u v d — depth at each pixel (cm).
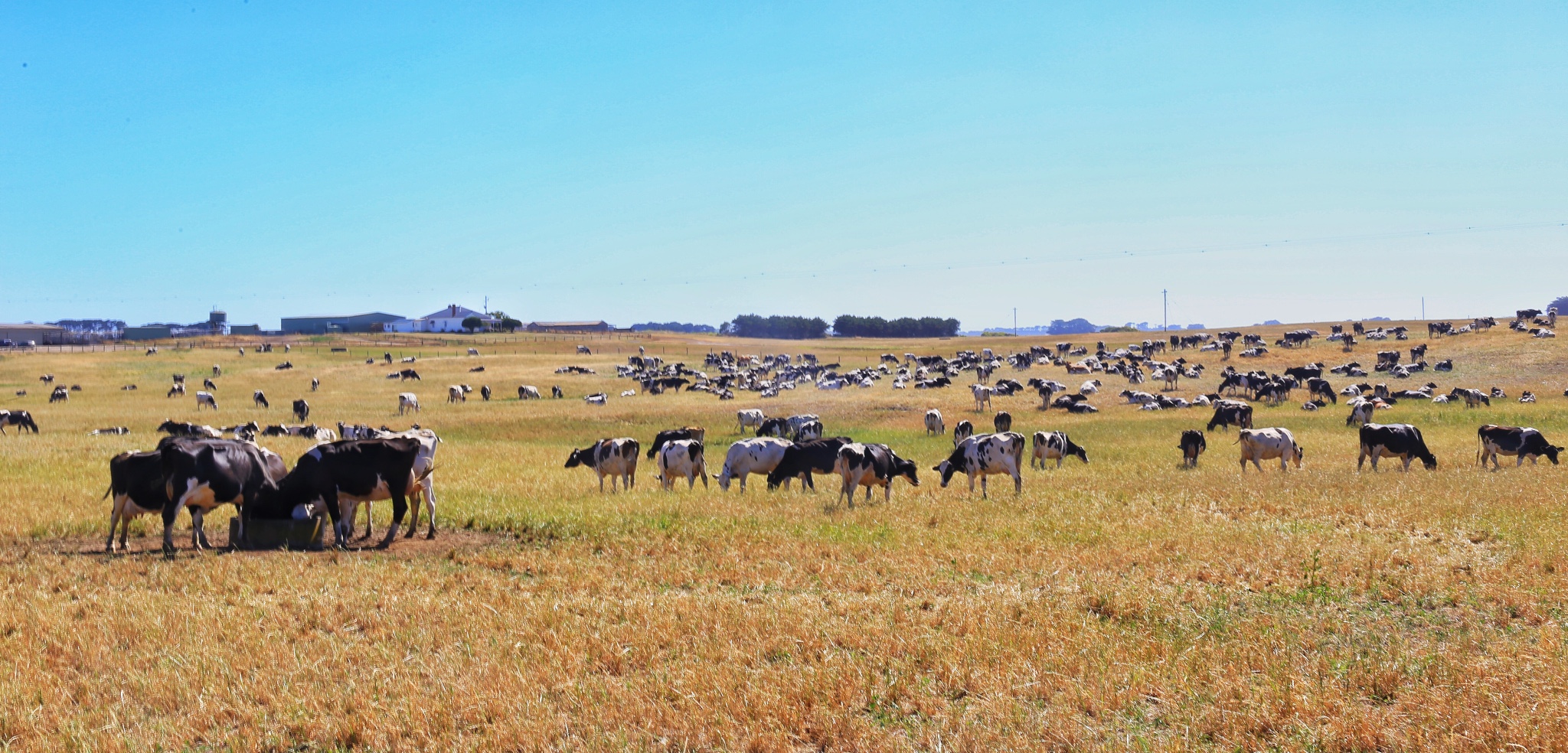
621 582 1288
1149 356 9306
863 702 832
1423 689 805
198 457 1559
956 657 916
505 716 803
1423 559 1303
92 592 1252
